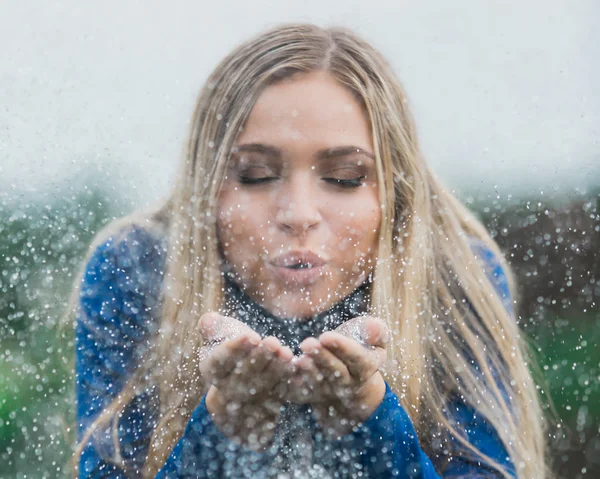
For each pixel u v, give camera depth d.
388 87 1.42
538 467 1.63
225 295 1.41
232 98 1.34
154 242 1.53
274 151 1.29
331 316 1.37
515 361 1.57
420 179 1.51
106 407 1.48
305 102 1.29
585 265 2.07
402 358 1.44
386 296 1.38
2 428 1.76
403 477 1.17
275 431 1.17
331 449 1.18
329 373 1.05
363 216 1.31
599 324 2.08
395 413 1.17
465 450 1.42
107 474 1.42
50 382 1.83
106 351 1.50
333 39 1.42
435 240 1.60
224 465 1.15
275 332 1.37
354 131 1.30
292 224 1.28
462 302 1.56
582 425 1.95
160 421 1.45
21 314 1.89
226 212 1.33
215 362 1.03
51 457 1.75
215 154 1.39
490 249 1.73
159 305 1.48
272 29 1.44
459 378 1.49
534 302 2.09
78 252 1.91
